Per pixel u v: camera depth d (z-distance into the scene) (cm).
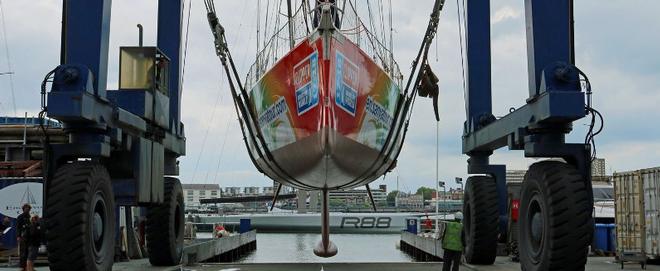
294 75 1046
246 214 4803
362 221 4441
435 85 1287
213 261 1964
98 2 757
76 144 745
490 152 1151
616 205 1312
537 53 733
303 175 1167
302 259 2286
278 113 1080
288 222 4375
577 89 711
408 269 1193
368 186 1369
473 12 1178
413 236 2356
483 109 1156
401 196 6831
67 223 696
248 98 1189
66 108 698
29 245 1019
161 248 1115
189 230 2442
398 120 1199
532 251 756
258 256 2502
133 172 867
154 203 948
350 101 1034
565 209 693
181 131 1204
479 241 1098
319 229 4372
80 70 722
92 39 750
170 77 1167
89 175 720
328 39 1004
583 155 738
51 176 742
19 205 1390
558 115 688
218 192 8488
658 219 1168
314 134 1004
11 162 1482
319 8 1132
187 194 8231
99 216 759
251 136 1212
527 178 768
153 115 966
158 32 1186
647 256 1190
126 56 984
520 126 803
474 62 1170
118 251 1301
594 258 1420
